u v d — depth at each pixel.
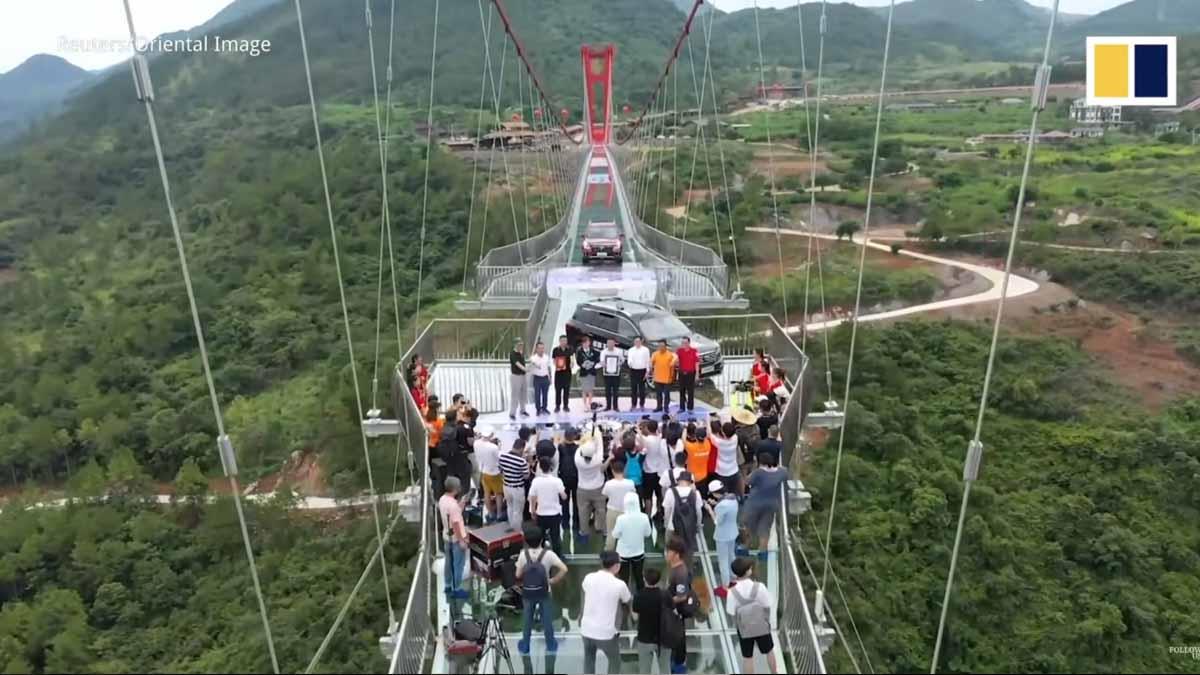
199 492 32.84
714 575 10.18
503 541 9.27
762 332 18.48
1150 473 30.22
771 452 9.95
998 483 30.25
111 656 24.44
